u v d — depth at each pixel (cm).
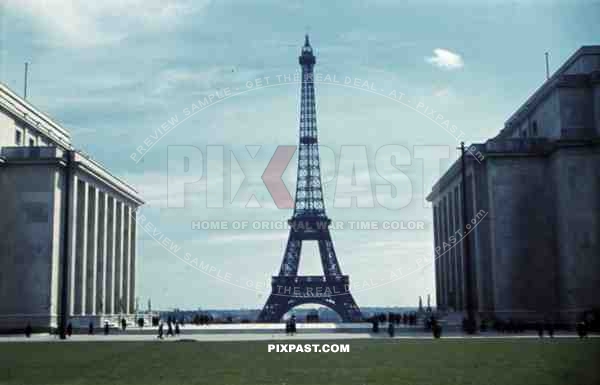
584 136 13100
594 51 13650
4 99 13812
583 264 12506
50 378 4928
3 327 12988
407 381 4575
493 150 13475
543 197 13400
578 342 8569
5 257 13262
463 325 11625
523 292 13212
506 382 4462
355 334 11150
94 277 15012
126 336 11438
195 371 5369
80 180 14388
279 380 4703
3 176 13425
